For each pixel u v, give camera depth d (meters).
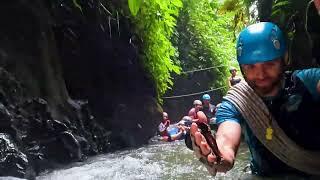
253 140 1.40
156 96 5.96
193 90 8.16
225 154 1.08
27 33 4.06
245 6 3.78
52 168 3.59
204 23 8.95
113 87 5.14
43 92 4.09
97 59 4.98
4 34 3.87
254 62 1.22
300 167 1.36
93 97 4.91
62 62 4.64
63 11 4.63
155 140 5.48
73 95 4.75
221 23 9.77
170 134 5.41
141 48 5.70
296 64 2.68
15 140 3.34
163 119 5.81
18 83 3.76
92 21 4.92
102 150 4.55
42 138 3.72
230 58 9.71
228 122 1.27
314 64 2.45
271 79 1.25
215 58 8.78
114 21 5.22
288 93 1.31
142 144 5.16
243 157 2.42
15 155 3.12
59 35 4.60
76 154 3.84
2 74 3.64
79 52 4.79
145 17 5.57
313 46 2.42
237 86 1.33
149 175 2.82
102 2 5.09
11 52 3.87
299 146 1.33
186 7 8.41
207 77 8.55
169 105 7.45
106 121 4.92
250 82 1.30
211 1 9.10
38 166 3.51
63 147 3.79
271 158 1.42
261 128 1.32
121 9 5.35
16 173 3.04
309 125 1.32
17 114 3.63
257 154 1.42
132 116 5.23
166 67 6.22
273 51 1.22
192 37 8.59
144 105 5.50
